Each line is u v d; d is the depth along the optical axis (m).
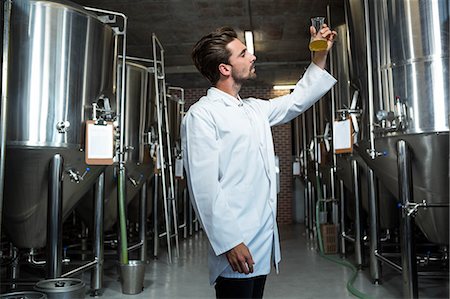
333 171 4.98
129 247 4.11
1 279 2.96
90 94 2.87
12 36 2.60
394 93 2.53
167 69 8.27
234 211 1.31
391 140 2.59
